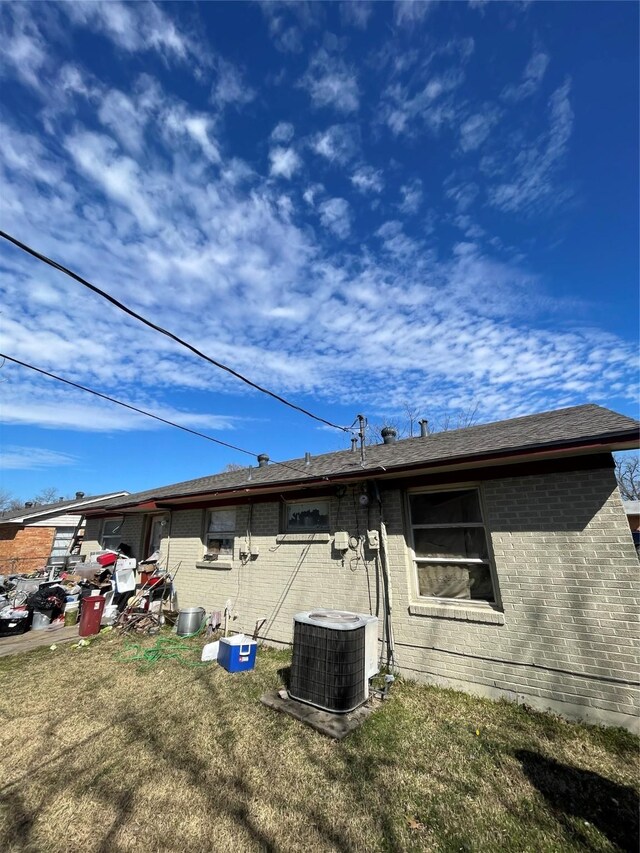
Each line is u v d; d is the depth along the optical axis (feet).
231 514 28.35
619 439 12.82
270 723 13.38
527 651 14.71
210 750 11.71
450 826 8.63
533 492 15.69
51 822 8.80
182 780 10.29
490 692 15.16
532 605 14.93
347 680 13.89
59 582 39.22
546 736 12.41
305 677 14.71
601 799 9.41
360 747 11.77
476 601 16.62
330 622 14.82
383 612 18.69
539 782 10.09
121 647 23.15
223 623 25.94
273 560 24.09
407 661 17.40
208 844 8.12
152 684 17.19
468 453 15.76
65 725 13.50
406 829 8.54
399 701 14.90
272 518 24.84
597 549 14.12
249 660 19.04
